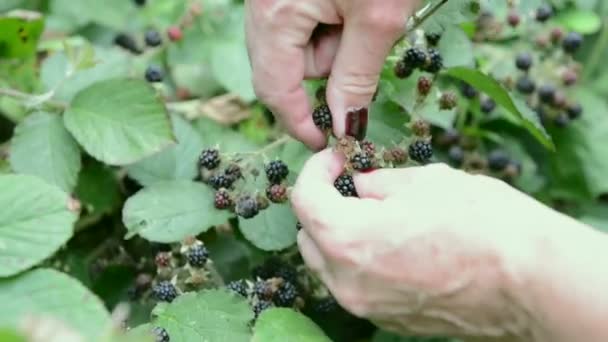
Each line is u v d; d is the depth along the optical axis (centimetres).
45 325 43
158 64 98
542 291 60
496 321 63
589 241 61
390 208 64
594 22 103
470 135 97
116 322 63
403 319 66
